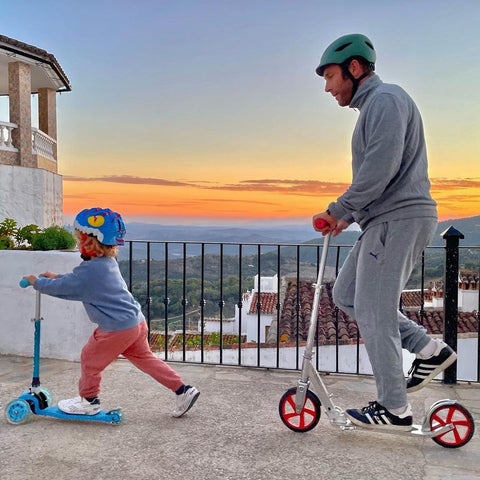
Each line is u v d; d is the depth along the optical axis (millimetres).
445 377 3793
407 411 2609
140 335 3021
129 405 3293
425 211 2545
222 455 2562
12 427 2910
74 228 2939
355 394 3584
